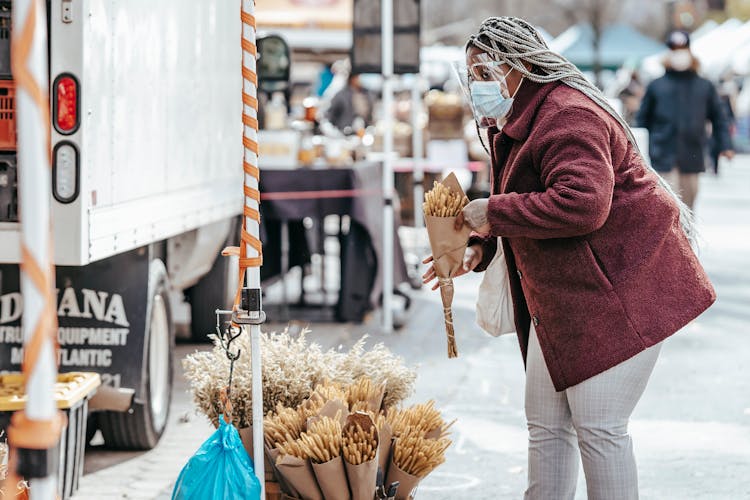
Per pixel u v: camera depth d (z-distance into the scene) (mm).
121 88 6902
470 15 61750
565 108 4719
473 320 13242
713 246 19672
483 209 4777
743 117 52469
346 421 4832
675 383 9914
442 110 18109
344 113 21812
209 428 8500
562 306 4820
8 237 6566
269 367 5320
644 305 4801
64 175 6262
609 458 4855
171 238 8891
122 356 7328
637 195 4812
